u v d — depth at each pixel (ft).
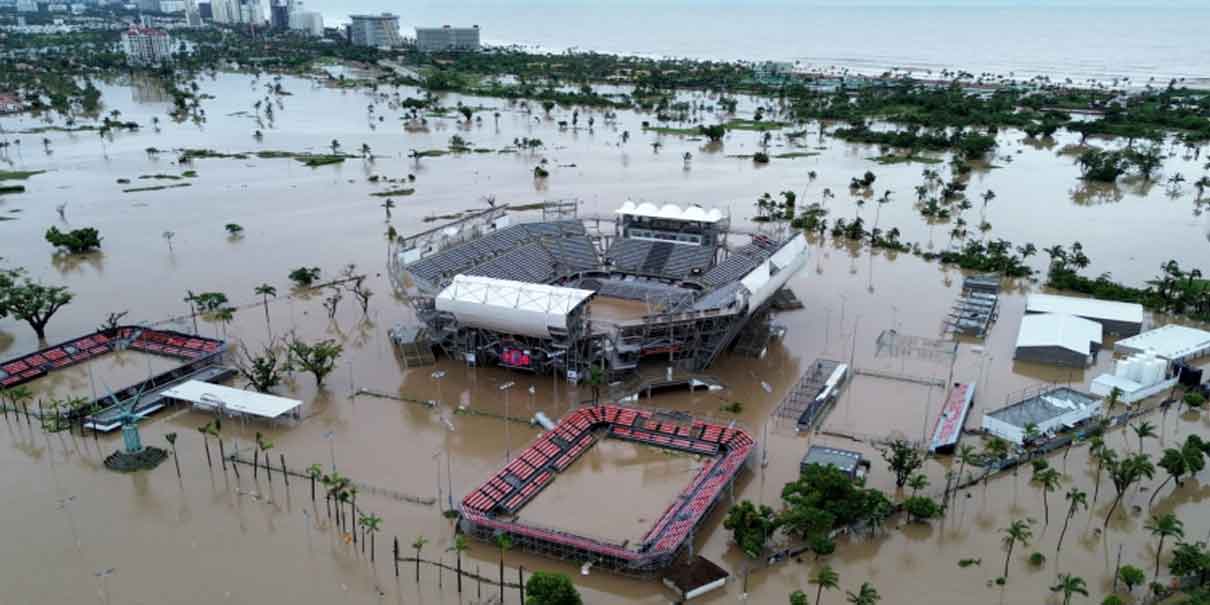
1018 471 556.92
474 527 491.31
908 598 436.76
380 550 479.82
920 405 649.20
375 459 577.84
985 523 501.97
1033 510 513.86
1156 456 568.00
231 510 517.96
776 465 566.77
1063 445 584.40
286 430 618.44
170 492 536.01
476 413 645.92
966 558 469.98
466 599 440.04
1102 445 538.88
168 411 647.56
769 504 519.19
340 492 502.79
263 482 548.31
